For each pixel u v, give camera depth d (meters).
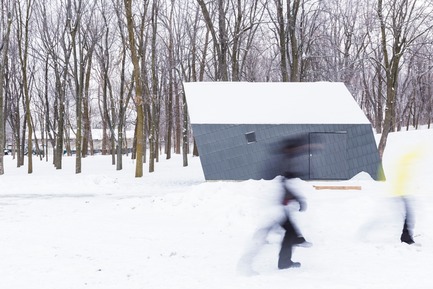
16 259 7.86
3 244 9.14
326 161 22.53
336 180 22.48
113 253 8.27
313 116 23.22
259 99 25.03
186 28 42.03
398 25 29.25
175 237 9.79
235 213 11.59
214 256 7.94
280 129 22.59
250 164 22.38
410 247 8.34
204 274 6.69
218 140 22.45
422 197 14.41
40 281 6.47
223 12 35.28
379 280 6.21
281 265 6.87
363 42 42.34
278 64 47.00
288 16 36.56
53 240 9.53
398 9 29.03
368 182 21.27
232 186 15.66
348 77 41.94
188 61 42.97
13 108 50.12
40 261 7.70
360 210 11.72
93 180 23.09
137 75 27.98
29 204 16.19
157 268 7.12
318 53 42.44
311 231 9.90
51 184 23.03
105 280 6.47
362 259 7.52
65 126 59.84
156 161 42.00
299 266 6.93
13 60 43.72
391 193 9.39
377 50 46.28
